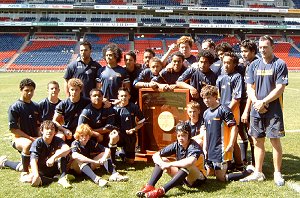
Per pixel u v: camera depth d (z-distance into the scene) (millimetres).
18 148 6500
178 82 6844
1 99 18656
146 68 7609
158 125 7090
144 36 58719
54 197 5281
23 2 55500
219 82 6730
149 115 7152
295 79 33500
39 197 5281
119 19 56688
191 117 6480
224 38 58625
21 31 58031
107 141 7004
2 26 56406
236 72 6660
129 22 55625
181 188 5660
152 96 7086
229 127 6031
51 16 56344
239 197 5172
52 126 6090
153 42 56312
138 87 7254
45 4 54000
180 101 6863
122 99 6980
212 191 5484
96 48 53969
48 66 48688
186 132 5547
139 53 52406
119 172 6602
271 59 5812
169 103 6961
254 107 5820
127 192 5480
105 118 6898
